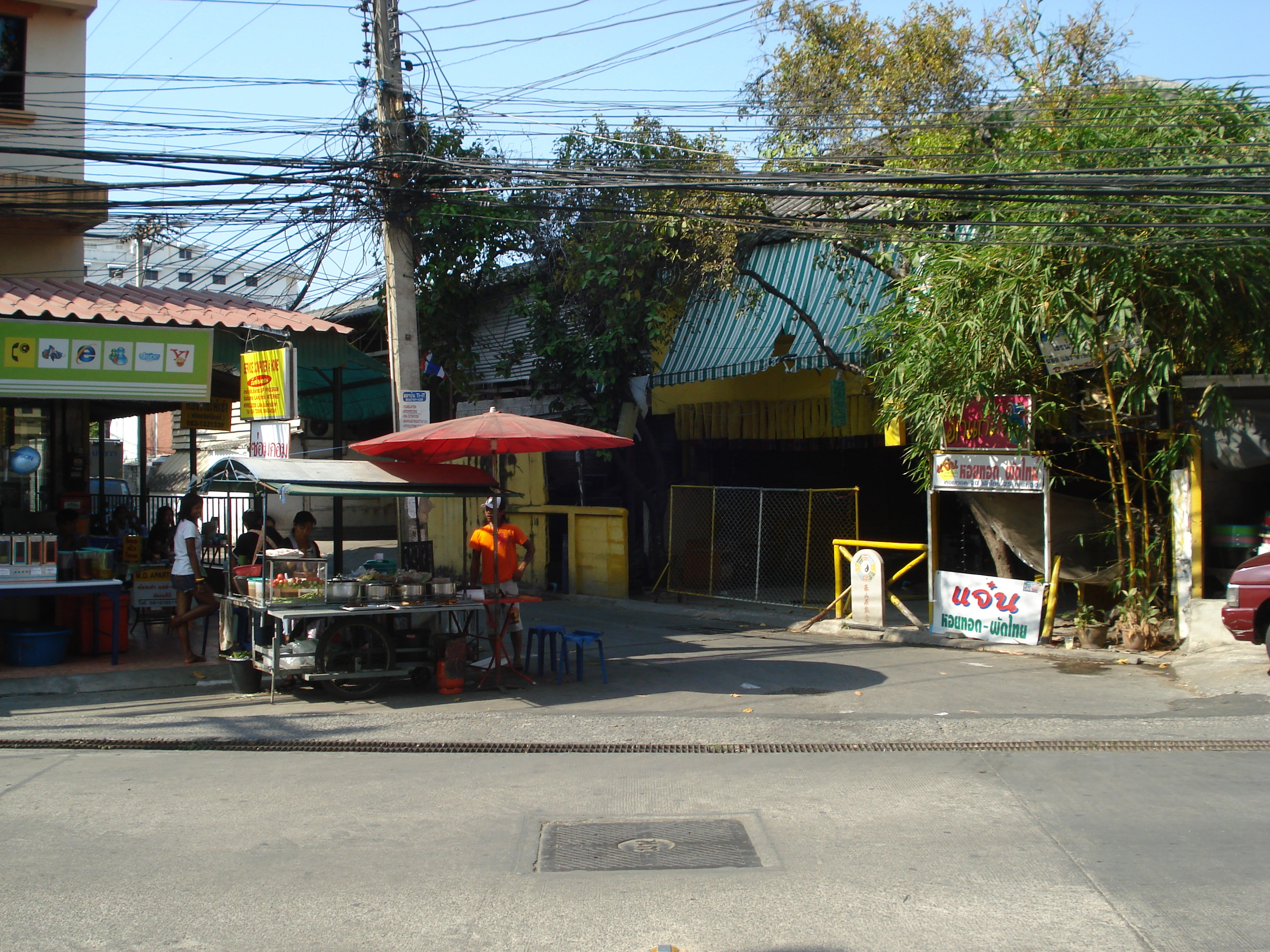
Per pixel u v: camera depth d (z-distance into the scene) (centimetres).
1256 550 1131
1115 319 1016
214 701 938
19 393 1008
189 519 1092
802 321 1608
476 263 1784
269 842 561
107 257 2508
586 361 1747
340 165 1120
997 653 1177
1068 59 1364
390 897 482
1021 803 613
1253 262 1041
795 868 512
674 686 1003
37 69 1410
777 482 2022
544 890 489
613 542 1741
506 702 937
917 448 1287
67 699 945
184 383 1077
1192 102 1109
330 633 927
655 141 1636
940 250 1185
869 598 1330
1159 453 1139
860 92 1402
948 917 451
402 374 1218
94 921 456
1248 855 520
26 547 1003
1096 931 434
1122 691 954
